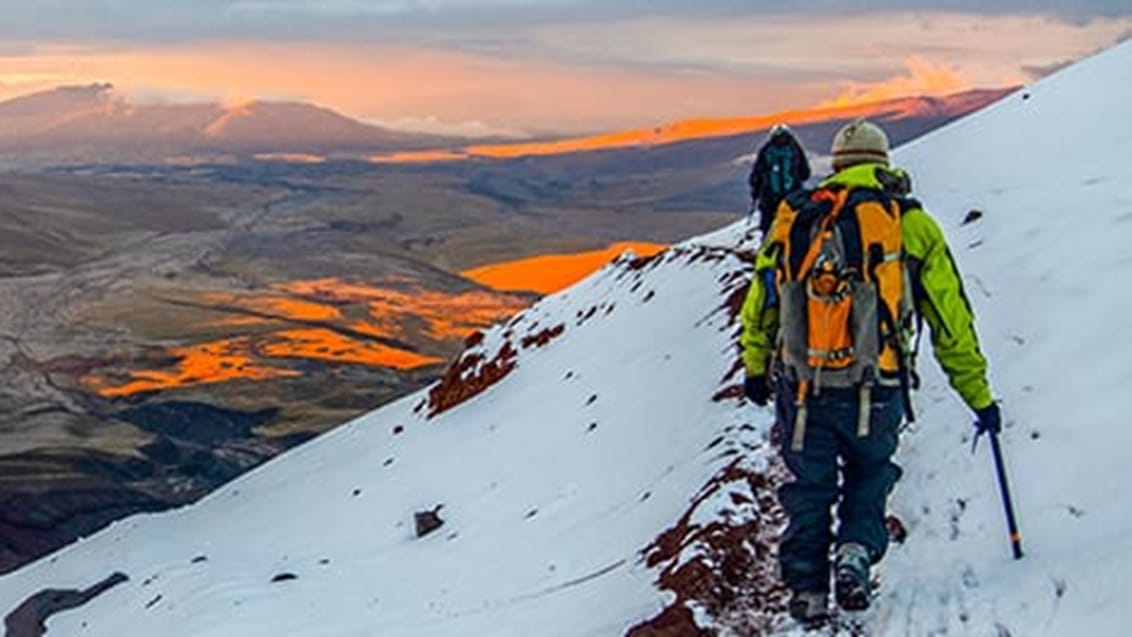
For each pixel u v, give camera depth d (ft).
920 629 17.47
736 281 54.85
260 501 85.46
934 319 16.56
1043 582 17.03
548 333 80.23
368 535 55.88
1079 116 40.63
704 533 24.63
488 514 46.37
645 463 38.45
